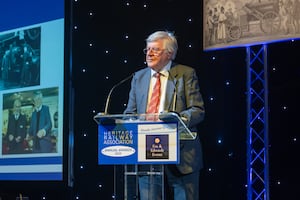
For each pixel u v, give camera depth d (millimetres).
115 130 3148
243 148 4949
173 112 3074
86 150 5742
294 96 4766
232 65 5055
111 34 5648
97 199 5652
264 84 4492
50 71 5117
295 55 4789
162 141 3061
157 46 3777
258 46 4969
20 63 5316
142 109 3814
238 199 4930
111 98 5594
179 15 5285
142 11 5480
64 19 5066
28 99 5230
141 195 3334
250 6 4328
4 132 5336
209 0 4559
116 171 3275
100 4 5730
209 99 5105
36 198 5805
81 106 5777
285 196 4742
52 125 5051
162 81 3824
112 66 5621
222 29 4465
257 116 4613
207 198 5047
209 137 5082
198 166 3756
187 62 5219
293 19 4148
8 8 5441
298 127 4730
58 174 4988
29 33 5293
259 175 4770
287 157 4758
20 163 5215
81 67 5805
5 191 5555
